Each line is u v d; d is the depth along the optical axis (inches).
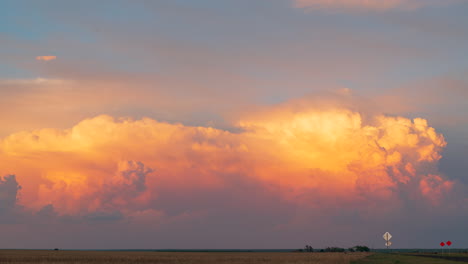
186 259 3833.7
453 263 2620.6
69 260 3496.6
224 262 3164.4
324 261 3051.2
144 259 3772.1
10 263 2962.6
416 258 3609.7
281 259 3617.1
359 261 3193.9
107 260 3489.2
